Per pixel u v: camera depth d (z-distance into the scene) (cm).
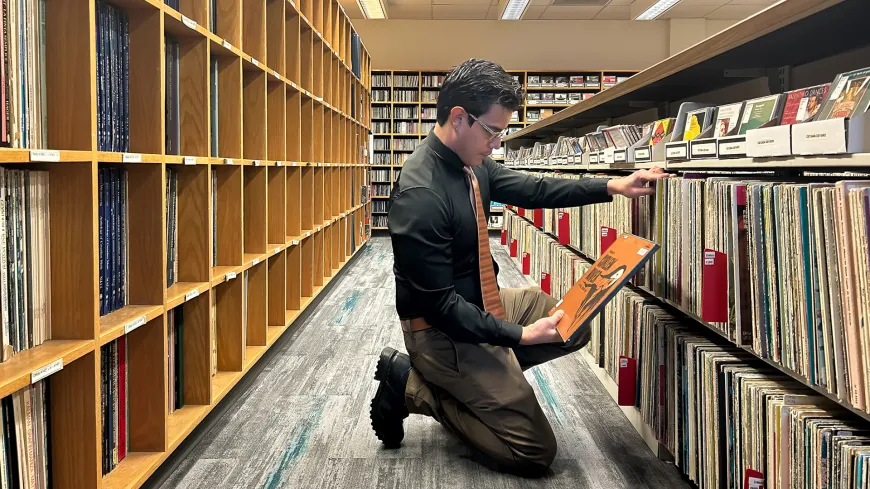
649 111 344
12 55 128
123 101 172
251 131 287
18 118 130
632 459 194
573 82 980
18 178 131
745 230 132
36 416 139
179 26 196
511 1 850
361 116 701
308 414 233
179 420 201
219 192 251
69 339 144
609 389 254
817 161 108
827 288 104
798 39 147
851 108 107
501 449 182
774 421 122
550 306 217
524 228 534
